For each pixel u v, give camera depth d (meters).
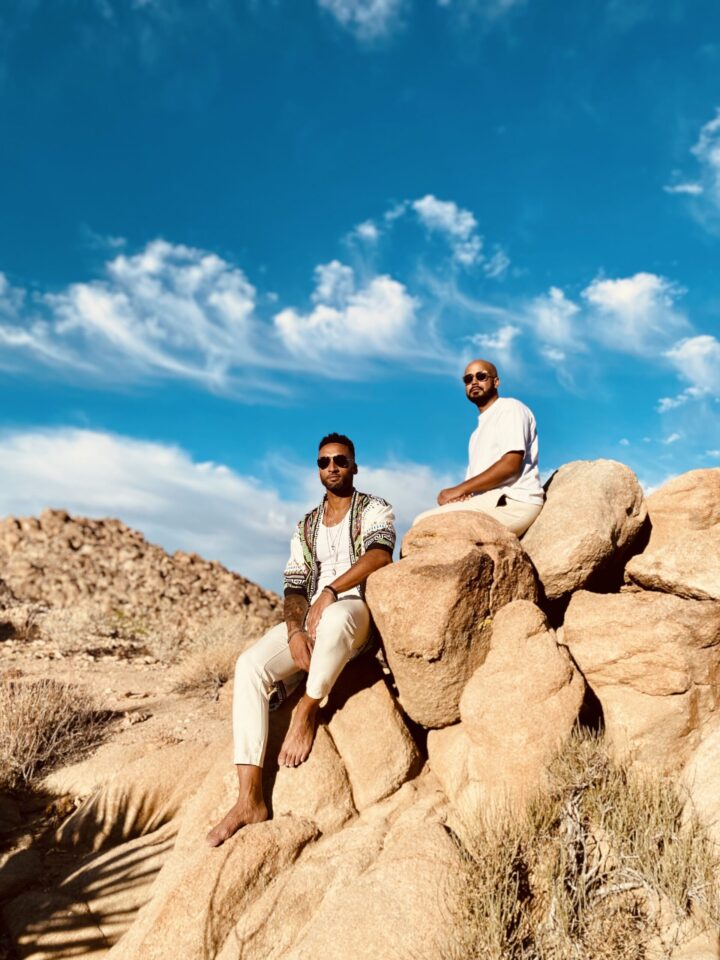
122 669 9.84
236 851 3.83
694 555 4.24
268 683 4.40
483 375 5.26
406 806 4.16
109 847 5.11
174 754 5.57
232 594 15.27
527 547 4.71
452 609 4.06
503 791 3.82
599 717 4.20
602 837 3.69
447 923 3.36
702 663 3.95
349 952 3.33
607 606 4.27
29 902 4.40
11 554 15.81
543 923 3.38
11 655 10.26
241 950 3.53
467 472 5.25
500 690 3.96
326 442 4.89
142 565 15.98
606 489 4.64
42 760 6.48
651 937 3.35
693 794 3.74
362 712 4.46
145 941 3.59
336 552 4.77
